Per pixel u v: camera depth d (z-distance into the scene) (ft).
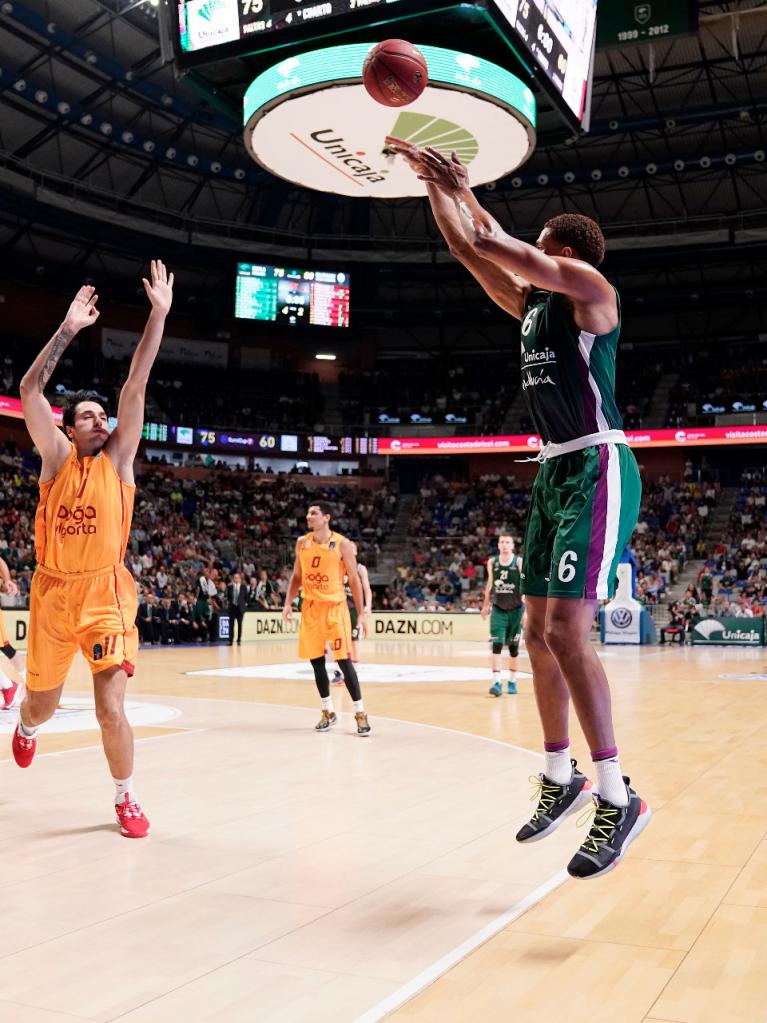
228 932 8.88
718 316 116.67
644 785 16.55
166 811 14.15
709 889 10.38
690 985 7.68
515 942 8.68
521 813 14.06
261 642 72.69
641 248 95.91
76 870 10.98
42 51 72.02
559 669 10.18
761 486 101.09
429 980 7.75
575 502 9.52
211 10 36.81
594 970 8.00
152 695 32.91
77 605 12.90
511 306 10.84
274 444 104.53
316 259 99.81
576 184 98.58
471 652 62.64
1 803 14.61
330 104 37.91
